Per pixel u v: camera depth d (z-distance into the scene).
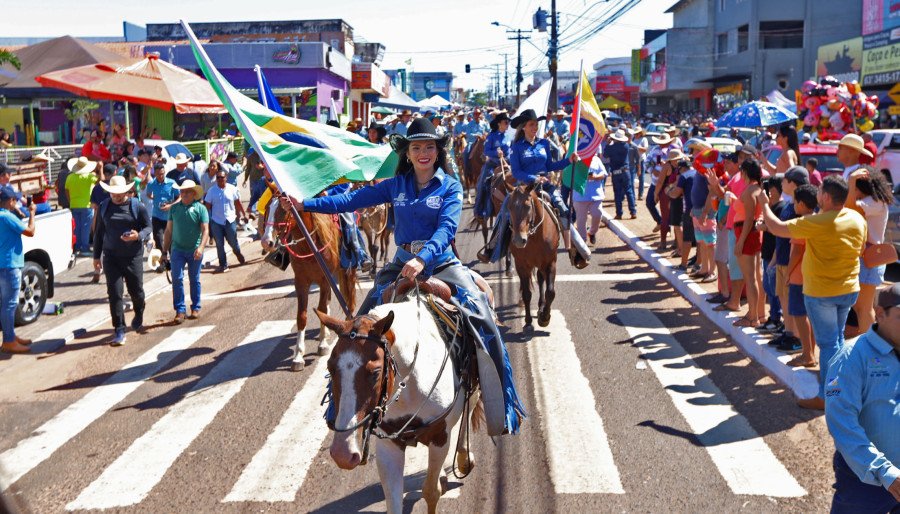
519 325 10.41
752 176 8.87
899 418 3.91
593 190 15.71
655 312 10.94
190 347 10.06
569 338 9.79
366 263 9.86
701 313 10.80
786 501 5.68
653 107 78.56
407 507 5.79
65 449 7.02
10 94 28.25
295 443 6.95
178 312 11.23
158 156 17.41
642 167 22.41
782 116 18.03
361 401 4.01
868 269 7.54
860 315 7.68
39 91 28.53
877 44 35.06
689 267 12.94
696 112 59.69
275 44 34.00
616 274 13.52
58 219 12.07
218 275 14.64
